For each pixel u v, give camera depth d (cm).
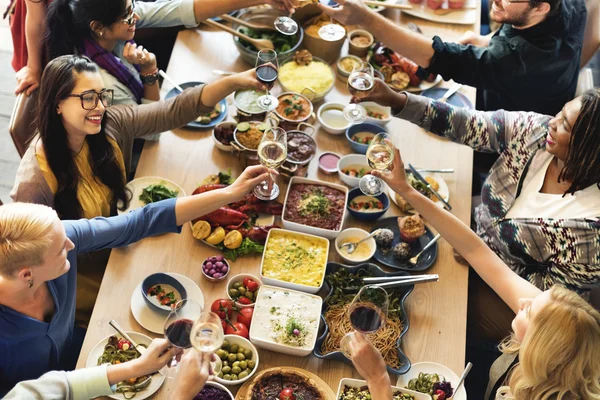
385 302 219
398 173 255
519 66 307
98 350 234
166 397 226
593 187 257
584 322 188
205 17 334
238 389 228
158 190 284
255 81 288
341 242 275
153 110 289
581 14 323
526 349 196
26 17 311
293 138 301
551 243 263
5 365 229
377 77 324
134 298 249
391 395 212
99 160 270
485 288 300
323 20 348
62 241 211
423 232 277
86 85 246
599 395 193
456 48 314
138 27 335
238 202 280
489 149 294
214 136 301
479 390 309
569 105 247
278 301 248
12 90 436
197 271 260
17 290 212
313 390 228
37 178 259
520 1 294
